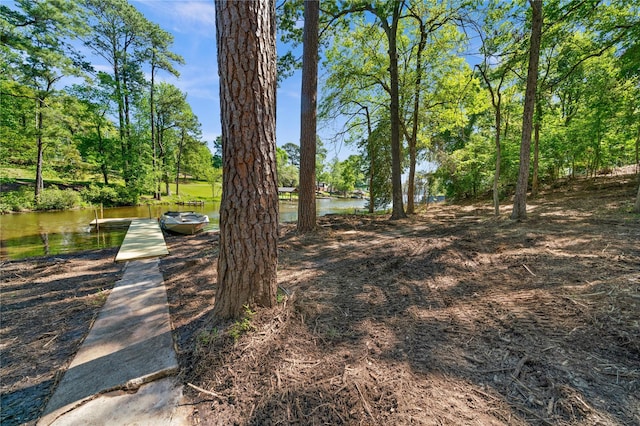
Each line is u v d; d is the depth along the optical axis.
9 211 13.11
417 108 9.88
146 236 7.20
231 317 2.06
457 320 2.12
